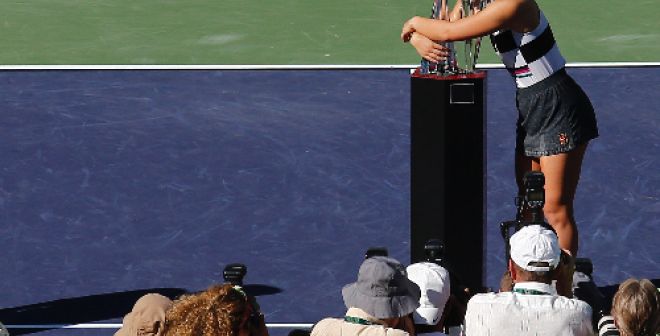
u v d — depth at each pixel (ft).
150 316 67.67
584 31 192.24
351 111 157.89
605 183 135.54
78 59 180.86
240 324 58.29
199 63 178.50
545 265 68.44
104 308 108.58
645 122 153.17
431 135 93.66
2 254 119.85
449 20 98.02
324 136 149.59
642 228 124.57
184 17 201.16
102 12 204.23
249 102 161.58
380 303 65.62
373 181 136.77
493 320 68.08
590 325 68.03
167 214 128.67
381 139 148.56
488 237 123.44
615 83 167.53
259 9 204.54
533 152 96.94
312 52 183.62
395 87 167.02
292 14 201.87
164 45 187.32
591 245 120.98
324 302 109.91
